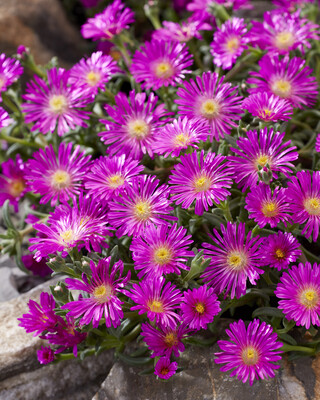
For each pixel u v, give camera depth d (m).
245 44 0.60
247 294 0.51
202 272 0.50
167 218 0.49
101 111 0.65
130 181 0.50
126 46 0.69
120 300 0.48
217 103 0.54
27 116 0.58
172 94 0.63
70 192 0.54
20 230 0.63
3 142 0.73
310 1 0.71
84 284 0.47
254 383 0.49
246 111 0.56
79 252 0.49
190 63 0.57
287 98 0.56
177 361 0.51
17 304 0.57
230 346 0.47
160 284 0.47
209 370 0.50
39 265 0.62
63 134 0.62
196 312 0.47
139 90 0.62
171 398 0.50
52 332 0.49
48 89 0.58
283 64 0.56
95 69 0.59
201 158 0.49
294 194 0.48
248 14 0.82
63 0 0.91
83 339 0.49
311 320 0.49
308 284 0.47
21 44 0.80
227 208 0.50
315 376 0.50
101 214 0.50
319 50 0.67
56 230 0.49
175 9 0.80
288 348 0.50
